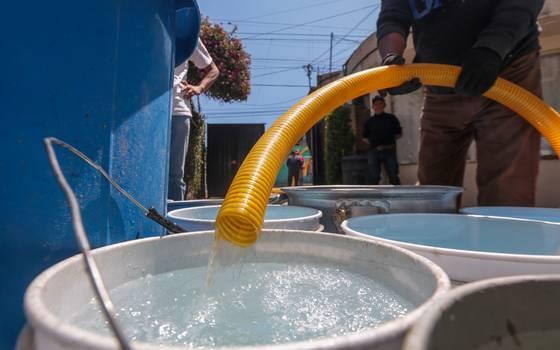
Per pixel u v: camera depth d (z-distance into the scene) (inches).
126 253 25.1
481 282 13.7
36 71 23.0
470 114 77.5
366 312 21.6
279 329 19.8
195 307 22.9
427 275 19.7
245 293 25.2
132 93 30.6
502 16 58.5
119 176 29.2
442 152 86.7
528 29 62.6
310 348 10.8
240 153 282.8
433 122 85.6
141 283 25.7
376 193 49.5
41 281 15.8
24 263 22.3
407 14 75.6
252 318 21.2
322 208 51.6
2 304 21.1
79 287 20.2
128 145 30.3
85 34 25.7
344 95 49.3
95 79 26.4
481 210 54.7
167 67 38.0
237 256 29.9
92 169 26.2
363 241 27.3
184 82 93.6
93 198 26.3
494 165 74.4
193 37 47.0
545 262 22.2
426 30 74.8
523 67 69.5
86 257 13.1
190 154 178.5
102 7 26.9
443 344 11.1
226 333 19.5
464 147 88.0
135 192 31.6
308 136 421.4
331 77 370.6
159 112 36.0
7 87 21.9
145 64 32.7
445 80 59.6
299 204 58.1
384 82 57.4
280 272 29.1
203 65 99.8
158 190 36.6
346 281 26.8
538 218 50.2
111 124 27.8
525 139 69.8
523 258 22.6
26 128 22.6
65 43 24.5
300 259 30.7
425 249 25.9
